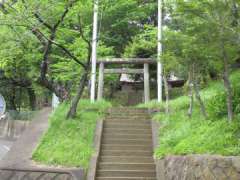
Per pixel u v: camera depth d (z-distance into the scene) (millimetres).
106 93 25219
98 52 20984
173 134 12508
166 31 13633
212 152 9477
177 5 10586
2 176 11906
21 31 15148
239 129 10234
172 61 12773
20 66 21156
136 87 26531
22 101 30062
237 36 9789
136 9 23891
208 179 8836
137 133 14805
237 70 14359
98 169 12555
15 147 13633
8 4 13461
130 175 12289
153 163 12773
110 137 14508
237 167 8398
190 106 13555
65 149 13047
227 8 9844
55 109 16750
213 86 15453
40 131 14797
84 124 15039
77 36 19500
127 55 22828
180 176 9969
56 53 19922
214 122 11453
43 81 16922
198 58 11836
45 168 11812
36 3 13625
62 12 14531
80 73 19141
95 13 19422
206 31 10000
